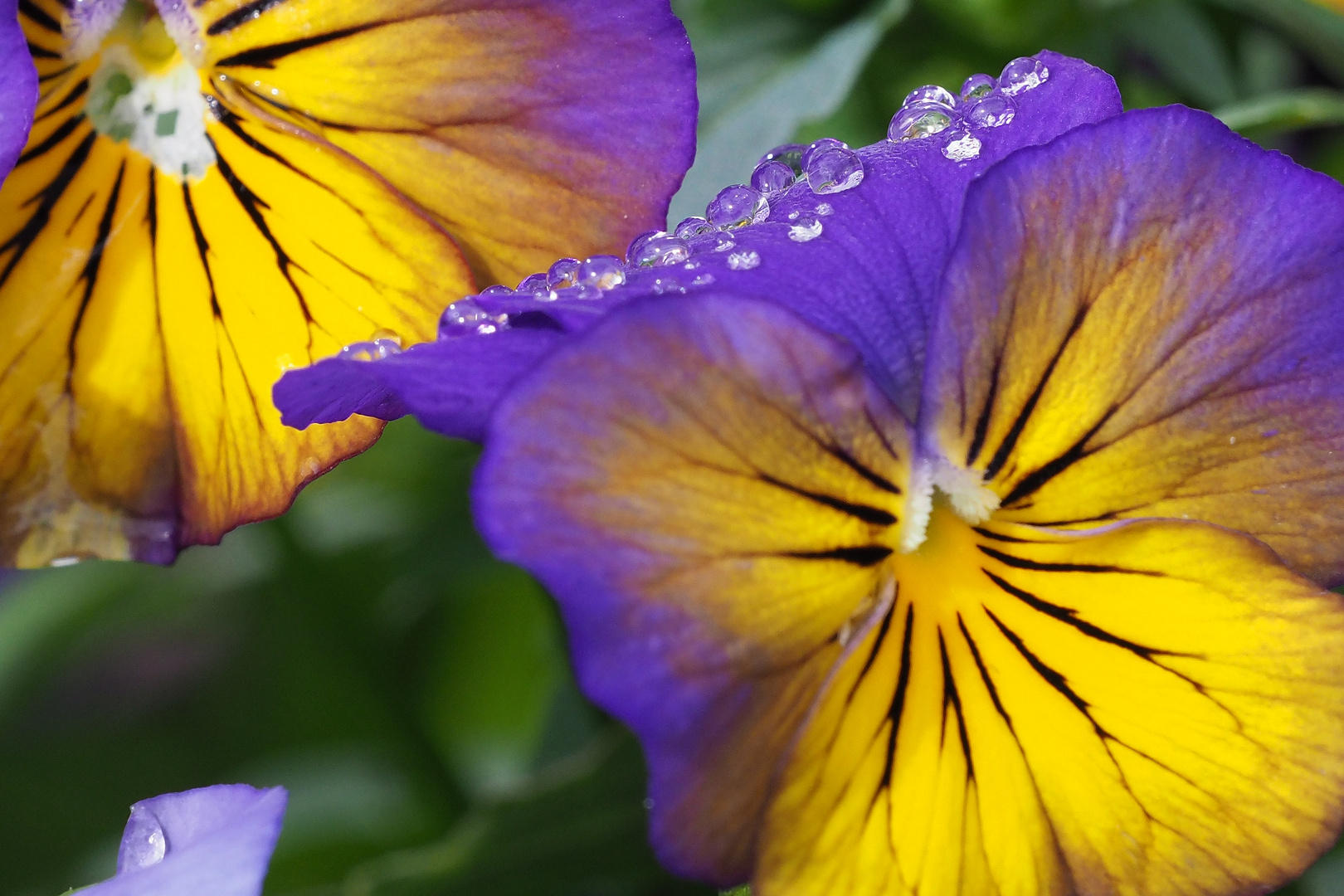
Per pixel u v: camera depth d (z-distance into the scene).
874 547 0.21
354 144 0.22
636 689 0.20
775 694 0.20
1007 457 0.21
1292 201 0.21
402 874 0.23
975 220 0.20
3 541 0.22
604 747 0.23
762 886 0.20
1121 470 0.21
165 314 0.22
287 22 0.22
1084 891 0.21
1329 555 0.21
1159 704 0.21
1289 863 0.21
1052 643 0.21
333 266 0.22
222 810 0.21
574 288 0.21
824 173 0.21
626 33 0.21
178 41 0.22
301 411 0.21
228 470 0.22
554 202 0.22
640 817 0.23
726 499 0.20
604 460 0.20
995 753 0.21
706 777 0.20
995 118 0.21
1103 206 0.21
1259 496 0.21
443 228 0.22
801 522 0.20
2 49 0.21
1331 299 0.21
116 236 0.22
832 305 0.21
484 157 0.22
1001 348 0.21
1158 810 0.21
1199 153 0.21
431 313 0.22
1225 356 0.21
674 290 0.20
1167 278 0.21
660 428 0.20
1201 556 0.21
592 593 0.19
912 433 0.20
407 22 0.21
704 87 0.24
